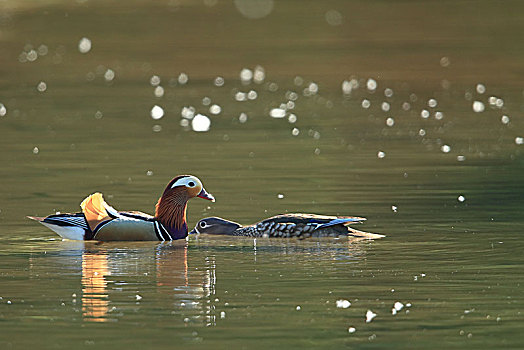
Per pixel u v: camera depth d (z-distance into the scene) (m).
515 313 10.76
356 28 50.41
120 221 14.52
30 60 41.25
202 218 15.97
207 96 32.62
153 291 11.68
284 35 48.75
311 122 27.42
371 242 14.17
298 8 58.28
